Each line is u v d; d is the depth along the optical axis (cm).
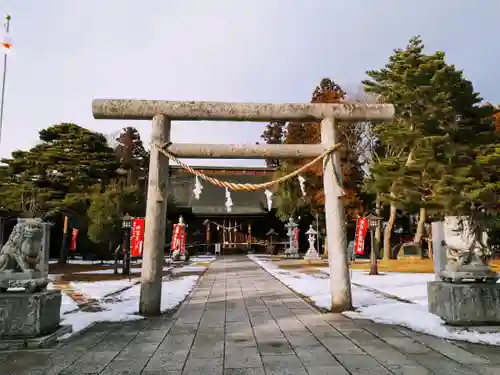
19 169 2784
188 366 487
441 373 450
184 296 1184
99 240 2495
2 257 629
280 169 4253
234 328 712
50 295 631
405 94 2114
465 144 2144
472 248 707
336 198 921
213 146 951
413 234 4150
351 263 2614
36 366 493
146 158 4675
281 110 954
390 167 2178
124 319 804
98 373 465
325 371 461
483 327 652
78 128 3025
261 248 5022
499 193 1972
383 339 614
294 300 1073
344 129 3197
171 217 4928
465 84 2153
